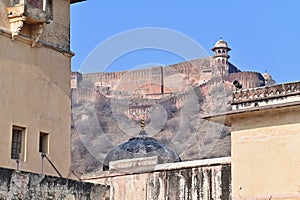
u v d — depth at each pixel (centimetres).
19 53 2995
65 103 3212
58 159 3127
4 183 2583
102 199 3062
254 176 3450
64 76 3228
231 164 3588
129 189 4234
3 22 2956
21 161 2927
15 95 2944
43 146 3075
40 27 3038
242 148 3531
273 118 3453
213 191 3797
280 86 3412
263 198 3388
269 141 3438
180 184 3969
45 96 3103
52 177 2812
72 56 3294
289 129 3384
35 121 3028
